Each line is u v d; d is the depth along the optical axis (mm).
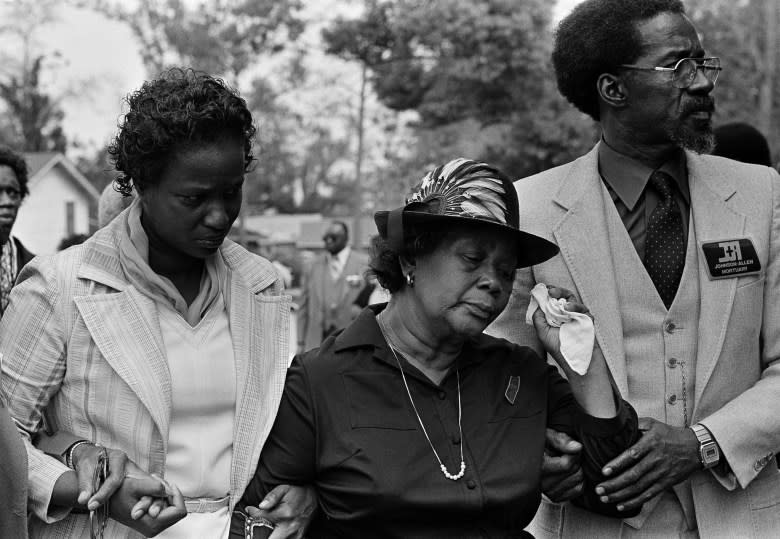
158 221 2312
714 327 2779
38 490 2273
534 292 2674
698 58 2785
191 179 2230
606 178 2951
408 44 30375
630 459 2576
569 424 2650
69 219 38562
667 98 2762
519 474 2486
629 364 2830
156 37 36219
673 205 2889
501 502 2438
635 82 2791
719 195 2875
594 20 2869
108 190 3615
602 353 2762
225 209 2309
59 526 2393
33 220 37156
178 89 2258
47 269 2387
